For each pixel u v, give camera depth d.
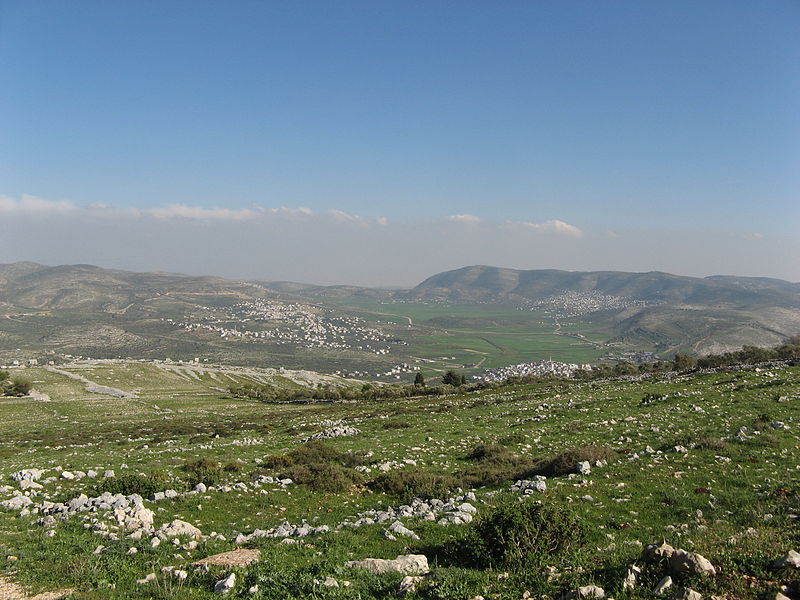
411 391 107.44
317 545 14.48
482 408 55.19
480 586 10.32
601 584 9.84
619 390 54.69
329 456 30.14
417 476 23.47
